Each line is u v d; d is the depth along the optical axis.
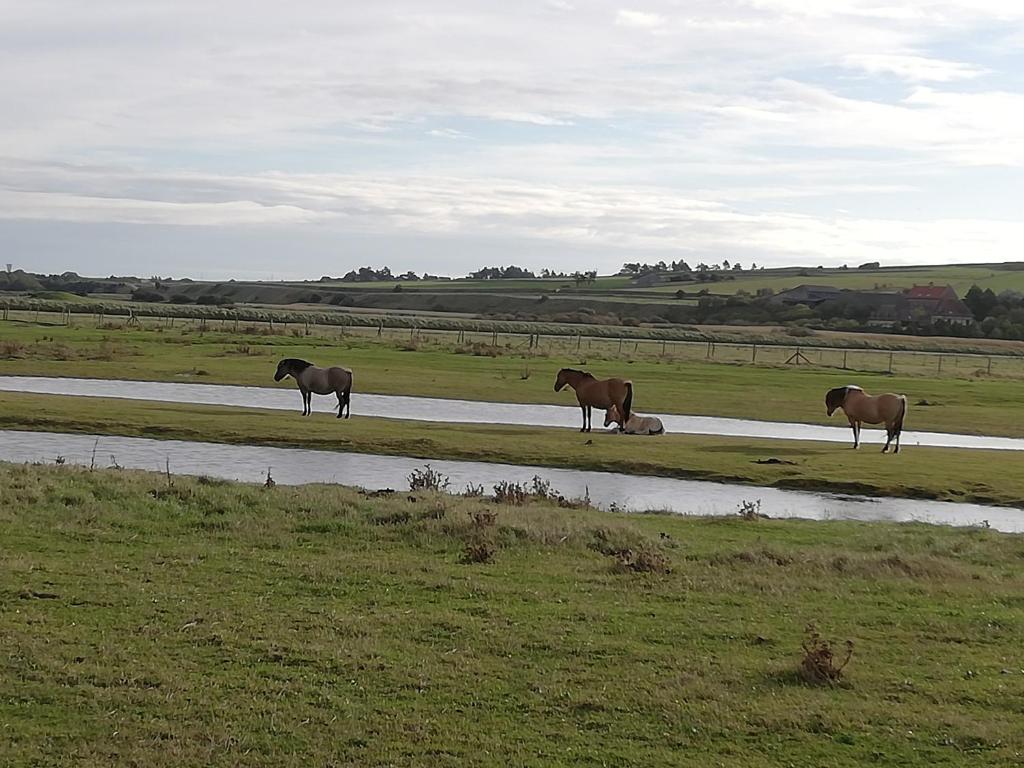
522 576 14.33
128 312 131.12
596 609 12.74
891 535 19.31
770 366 73.25
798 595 13.88
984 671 10.81
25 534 15.45
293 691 9.60
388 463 29.78
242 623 11.55
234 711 9.05
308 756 8.23
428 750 8.42
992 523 23.83
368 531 16.83
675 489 27.23
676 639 11.66
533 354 76.12
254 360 60.88
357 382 51.47
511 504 20.95
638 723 9.16
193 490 19.06
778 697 9.87
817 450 34.06
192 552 14.95
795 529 19.91
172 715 8.94
